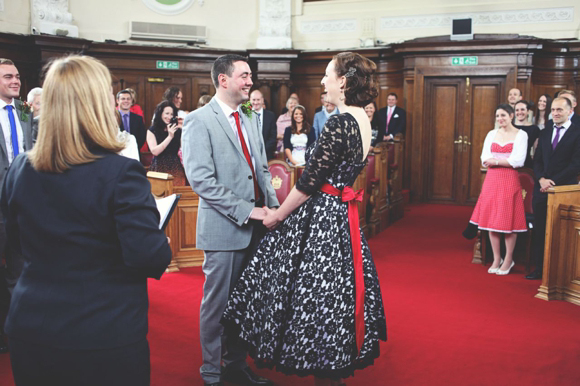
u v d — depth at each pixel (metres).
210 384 2.64
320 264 2.25
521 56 8.39
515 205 4.79
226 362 2.77
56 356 1.46
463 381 2.84
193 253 5.12
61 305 1.46
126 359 1.51
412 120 9.08
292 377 2.89
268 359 2.25
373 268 2.45
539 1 8.59
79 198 1.47
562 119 4.56
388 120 8.86
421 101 8.95
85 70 1.50
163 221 1.85
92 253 1.49
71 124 1.47
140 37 9.55
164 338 3.38
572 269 4.14
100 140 1.50
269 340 2.26
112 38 9.49
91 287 1.48
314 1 9.90
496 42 8.38
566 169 4.50
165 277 4.72
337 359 2.22
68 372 1.46
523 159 4.67
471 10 8.97
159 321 3.66
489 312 3.91
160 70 9.67
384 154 6.89
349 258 2.28
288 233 2.33
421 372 2.94
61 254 1.48
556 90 8.74
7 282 3.60
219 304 2.59
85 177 1.48
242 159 2.60
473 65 8.62
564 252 4.17
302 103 10.22
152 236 1.50
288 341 2.25
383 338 2.46
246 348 2.44
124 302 1.53
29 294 1.49
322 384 2.39
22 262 3.57
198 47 9.80
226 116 2.60
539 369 2.98
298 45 10.06
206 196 2.47
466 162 8.95
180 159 5.59
